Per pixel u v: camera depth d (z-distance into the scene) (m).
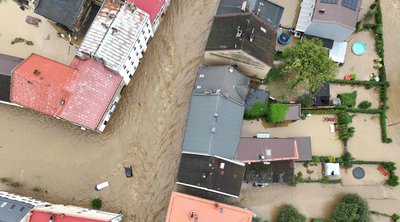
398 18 74.50
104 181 64.00
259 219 62.16
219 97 59.28
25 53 68.31
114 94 62.00
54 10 65.31
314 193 65.19
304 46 63.03
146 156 65.31
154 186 64.00
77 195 63.31
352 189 65.50
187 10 72.44
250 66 64.62
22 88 59.25
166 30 71.06
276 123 67.56
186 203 55.31
